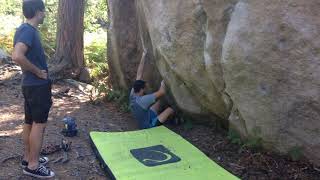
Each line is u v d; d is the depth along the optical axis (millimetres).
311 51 4402
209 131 6109
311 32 4355
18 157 5145
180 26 5660
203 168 4941
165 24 5852
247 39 4781
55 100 7637
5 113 6730
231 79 5098
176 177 4715
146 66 6992
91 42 11312
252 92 4965
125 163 5039
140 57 7309
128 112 7199
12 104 7168
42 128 4594
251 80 4918
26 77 4398
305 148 4812
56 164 5094
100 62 10102
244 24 4777
